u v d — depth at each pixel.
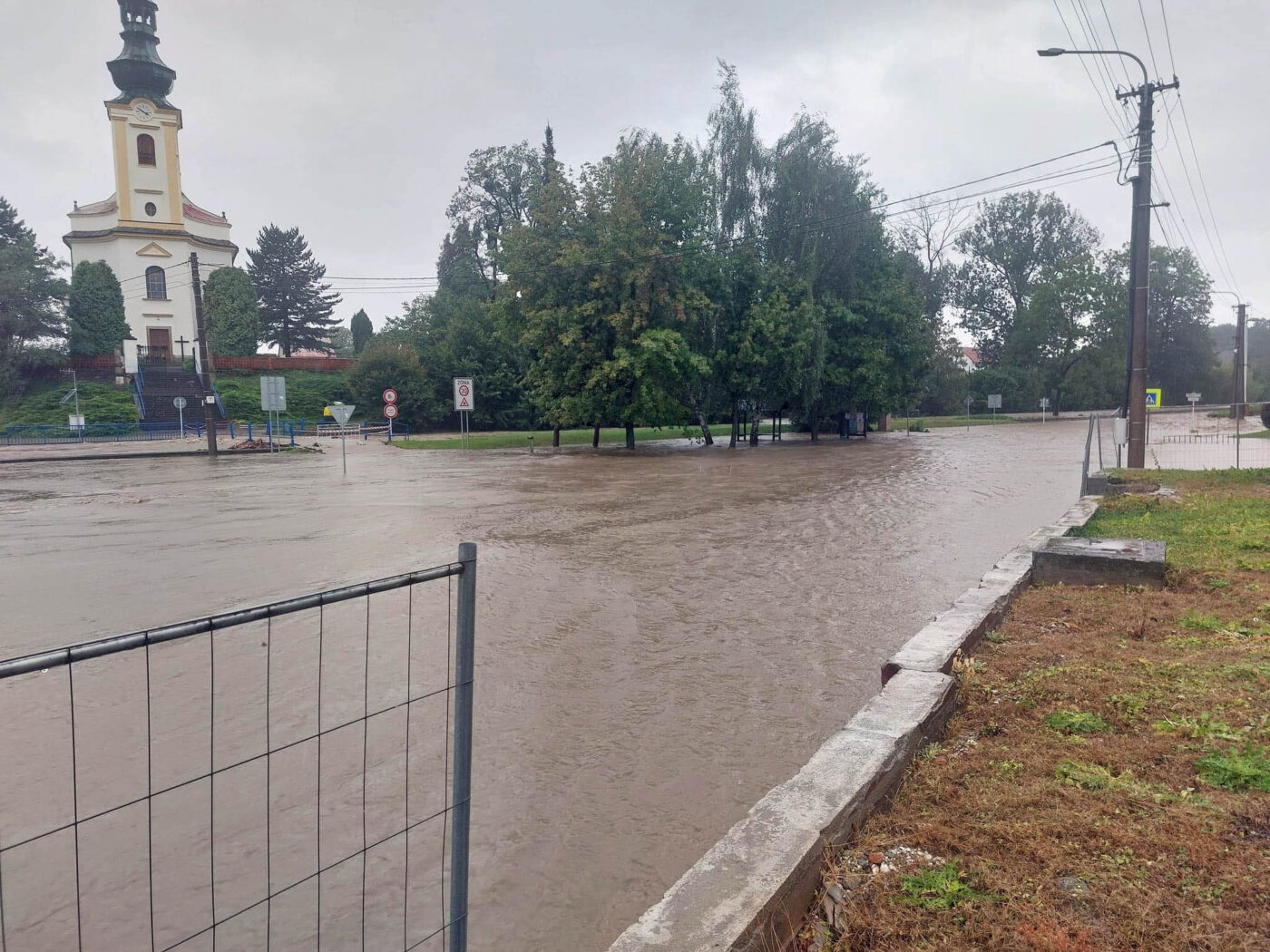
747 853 3.08
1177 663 5.41
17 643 8.04
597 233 34.44
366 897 3.85
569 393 36.47
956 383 76.69
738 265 38.59
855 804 3.50
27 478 25.70
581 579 10.50
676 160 35.81
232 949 3.48
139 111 59.47
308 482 23.77
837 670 6.94
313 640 7.83
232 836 4.38
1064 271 71.75
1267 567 8.21
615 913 3.77
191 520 16.25
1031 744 4.30
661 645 7.71
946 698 4.75
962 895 2.99
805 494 19.75
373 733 5.70
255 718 5.96
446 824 4.46
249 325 63.88
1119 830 3.31
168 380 57.72
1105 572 7.99
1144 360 20.31
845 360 42.34
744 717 5.96
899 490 20.44
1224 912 2.77
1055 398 72.94
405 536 14.05
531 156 61.22
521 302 36.44
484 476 25.23
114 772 5.12
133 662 7.21
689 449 38.16
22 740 5.61
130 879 4.01
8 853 4.23
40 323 55.16
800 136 40.47
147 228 60.09
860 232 41.84
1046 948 2.63
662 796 4.82
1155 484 16.45
